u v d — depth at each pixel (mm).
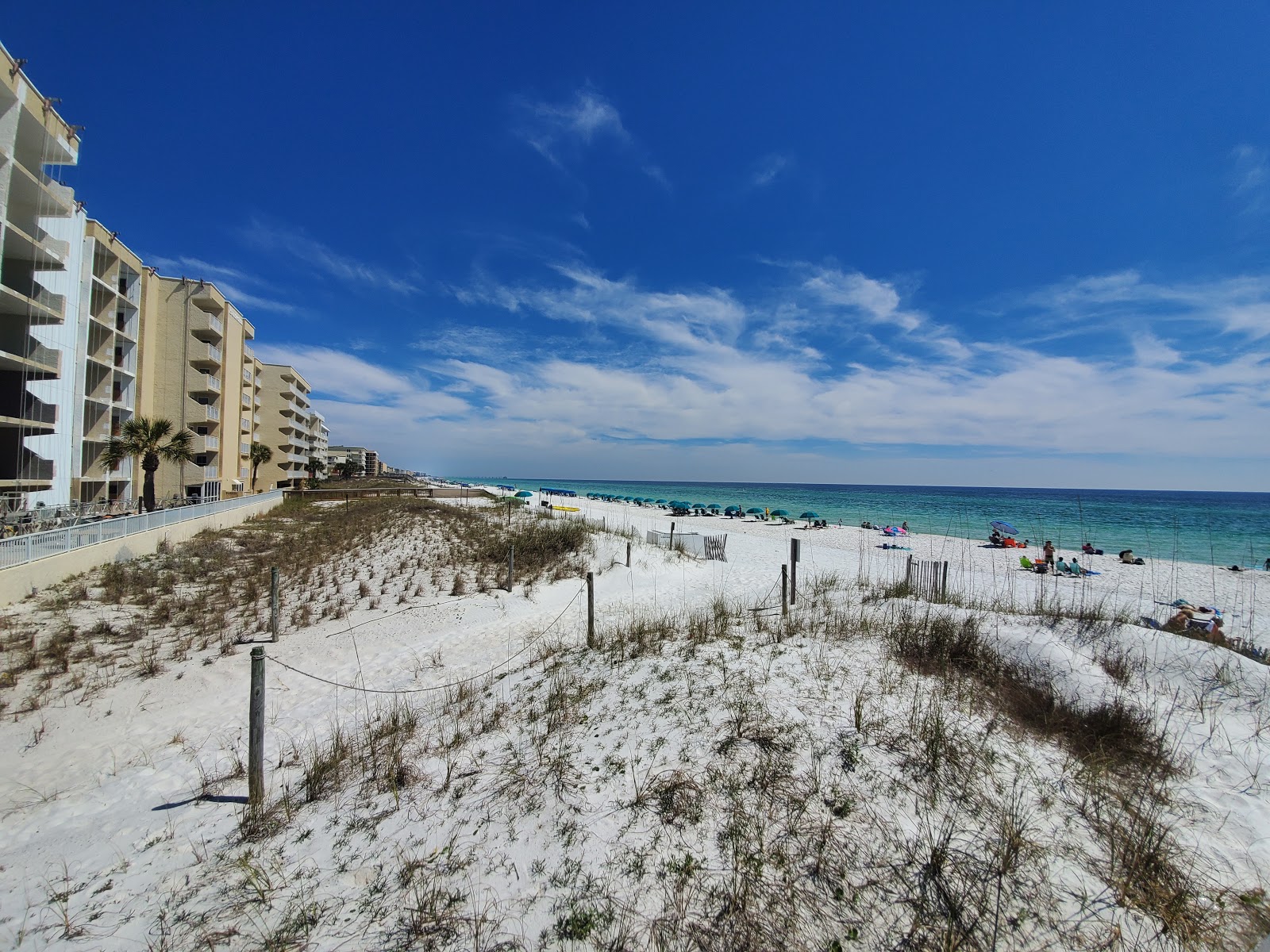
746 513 57594
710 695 5539
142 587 13836
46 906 3615
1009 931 2881
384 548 20469
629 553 18172
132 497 34188
